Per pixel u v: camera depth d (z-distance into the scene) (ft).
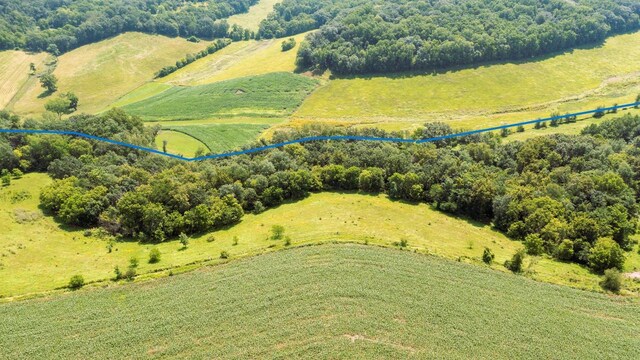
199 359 164.25
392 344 170.09
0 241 238.27
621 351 168.25
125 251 238.89
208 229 263.08
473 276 208.44
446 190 283.38
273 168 301.02
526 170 302.66
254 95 522.47
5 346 169.37
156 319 182.19
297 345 169.48
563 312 187.32
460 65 548.31
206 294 195.42
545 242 238.89
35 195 284.20
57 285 203.92
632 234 251.80
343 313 184.14
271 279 203.92
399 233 248.93
